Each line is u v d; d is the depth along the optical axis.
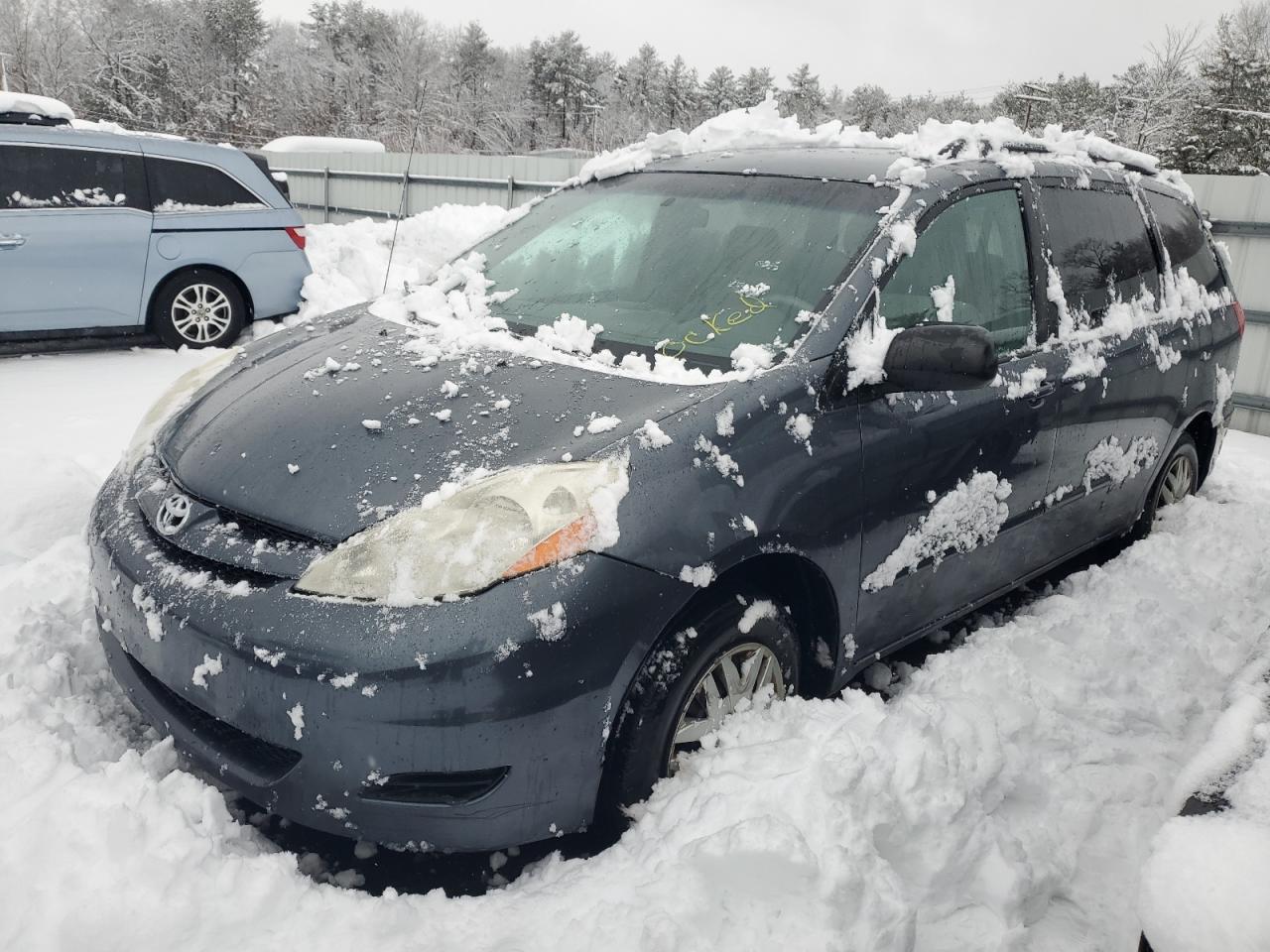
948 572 3.13
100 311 7.61
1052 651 3.37
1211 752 1.79
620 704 2.24
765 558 2.48
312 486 2.33
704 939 2.00
